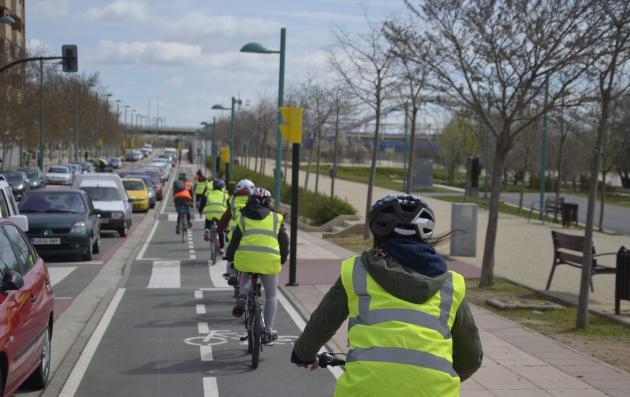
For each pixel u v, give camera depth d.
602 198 31.16
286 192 39.38
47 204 20.03
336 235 27.16
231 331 10.43
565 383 7.46
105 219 25.92
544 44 13.12
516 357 8.59
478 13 13.63
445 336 3.22
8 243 6.78
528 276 16.39
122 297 13.41
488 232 14.40
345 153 115.25
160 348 9.33
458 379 3.17
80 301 13.15
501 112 13.98
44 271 7.58
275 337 8.40
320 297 13.28
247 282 8.70
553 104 13.48
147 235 27.56
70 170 63.84
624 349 9.25
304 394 7.38
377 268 3.27
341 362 3.83
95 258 20.05
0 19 34.44
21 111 57.88
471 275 16.27
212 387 7.59
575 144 54.97
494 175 14.30
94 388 7.46
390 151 120.25
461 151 76.31
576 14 12.77
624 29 11.17
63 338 10.05
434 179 83.00
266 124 67.88
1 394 5.61
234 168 67.69
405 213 3.37
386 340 3.16
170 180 83.75
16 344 5.92
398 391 3.07
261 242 8.52
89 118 97.88
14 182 46.09
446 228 29.55
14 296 6.17
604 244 25.14
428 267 3.31
